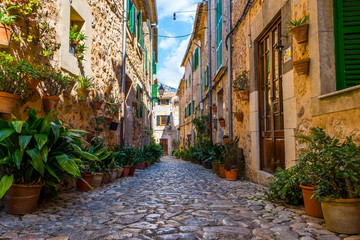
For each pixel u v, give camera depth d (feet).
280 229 8.20
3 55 9.28
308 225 8.57
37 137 9.39
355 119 8.63
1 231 7.75
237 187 16.87
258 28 18.52
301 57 12.07
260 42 19.36
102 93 21.47
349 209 7.60
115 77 25.30
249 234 7.78
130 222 8.93
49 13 12.97
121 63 27.37
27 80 10.32
